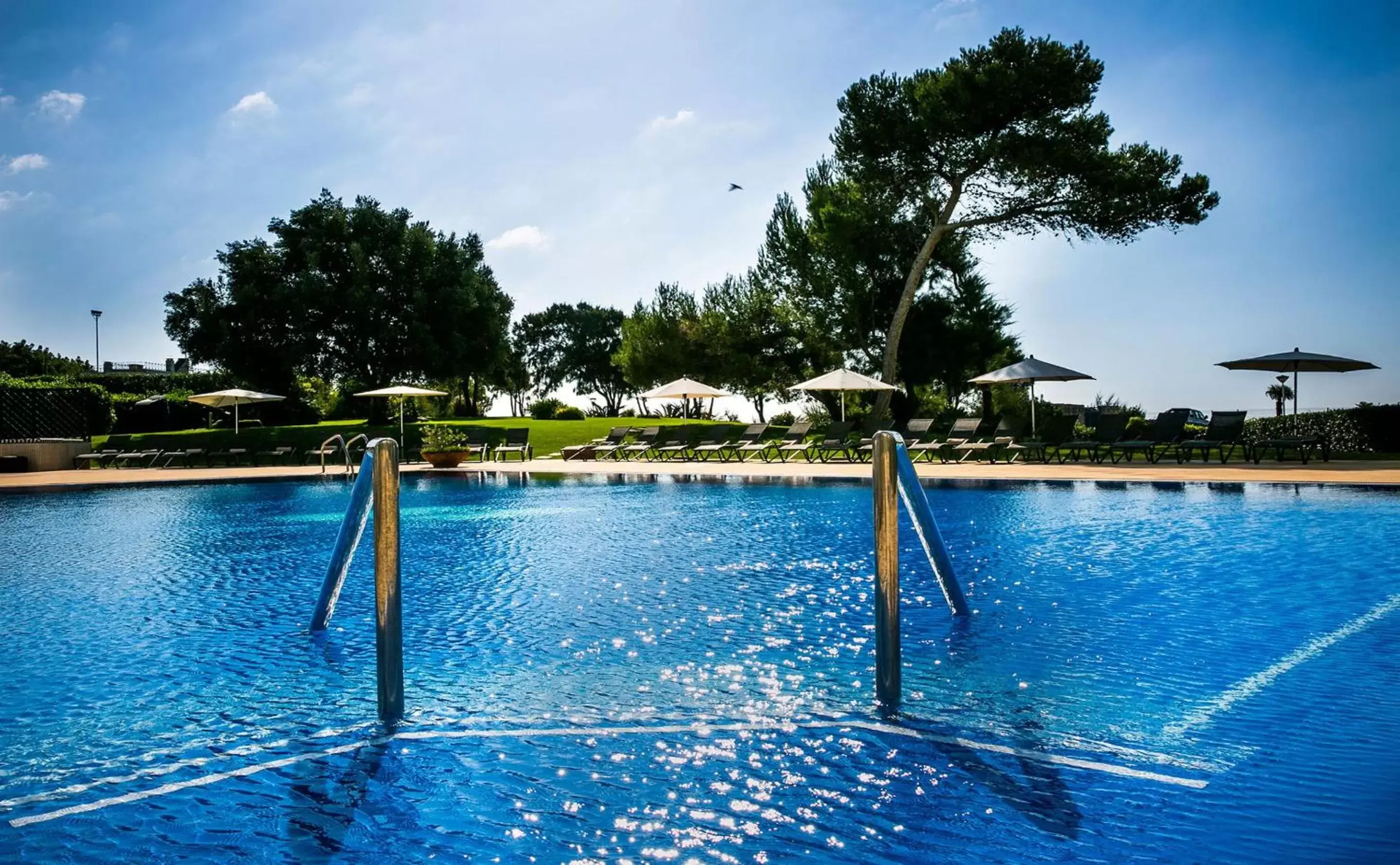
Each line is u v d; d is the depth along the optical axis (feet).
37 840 8.95
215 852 8.64
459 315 124.06
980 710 12.40
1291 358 63.05
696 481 54.60
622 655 15.70
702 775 10.30
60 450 80.64
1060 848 8.38
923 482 47.98
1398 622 17.03
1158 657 14.92
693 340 118.62
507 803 9.62
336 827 9.14
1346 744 10.88
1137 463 59.26
